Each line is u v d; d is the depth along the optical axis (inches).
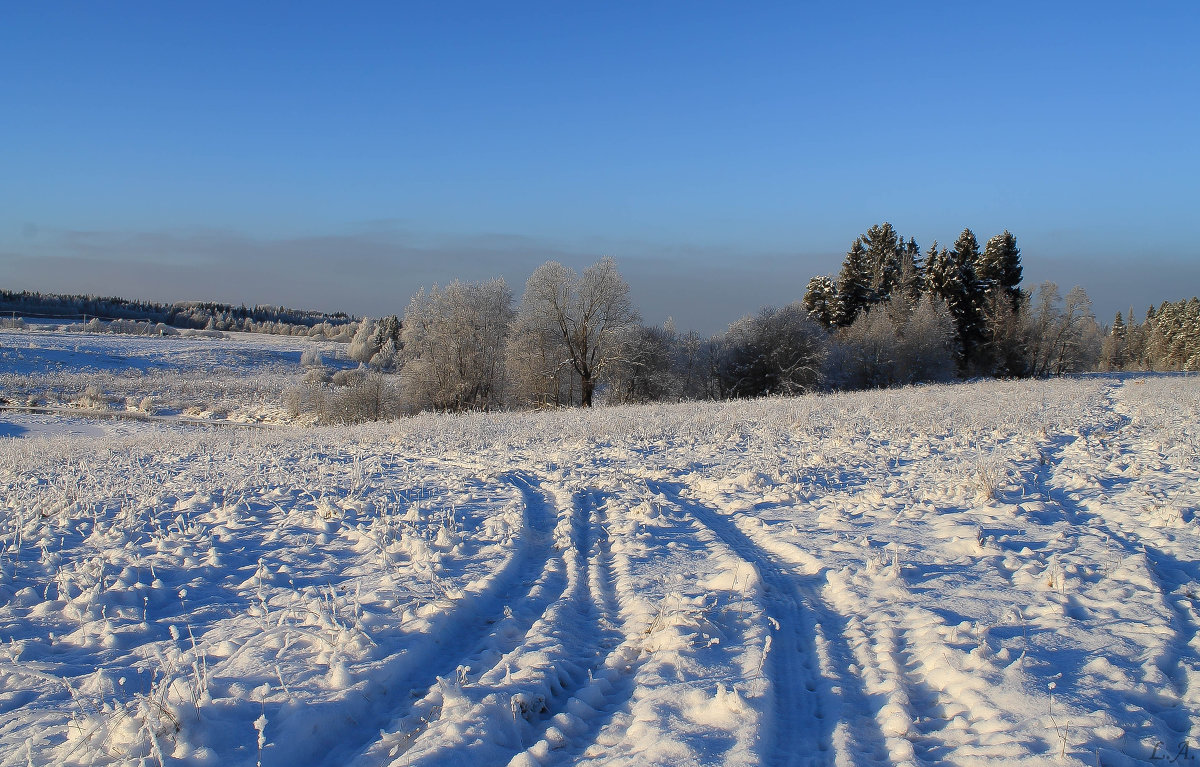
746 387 2007.9
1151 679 169.3
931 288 2522.1
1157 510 317.1
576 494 439.5
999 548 282.8
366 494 429.4
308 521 358.3
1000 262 2578.7
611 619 236.2
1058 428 637.9
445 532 319.9
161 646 207.3
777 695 178.9
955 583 247.4
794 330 1955.0
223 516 369.1
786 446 597.3
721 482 447.2
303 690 177.0
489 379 1823.3
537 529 356.5
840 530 326.6
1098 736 143.8
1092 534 295.7
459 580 266.2
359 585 259.3
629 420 804.0
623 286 1692.9
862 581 254.2
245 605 244.5
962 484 393.7
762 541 323.0
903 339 2121.1
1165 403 826.8
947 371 2128.4
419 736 155.3
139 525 344.2
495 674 187.5
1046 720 151.9
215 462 568.4
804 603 241.8
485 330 1811.0
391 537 324.8
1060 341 2583.7
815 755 150.3
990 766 137.2
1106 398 986.1
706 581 266.5
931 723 161.0
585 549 323.0
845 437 605.0
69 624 224.5
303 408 1838.1
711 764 142.1
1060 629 203.0
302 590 254.5
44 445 746.8
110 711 157.4
